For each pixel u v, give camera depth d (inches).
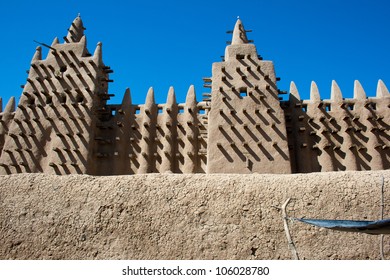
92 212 371.2
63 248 357.4
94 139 791.1
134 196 373.1
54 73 854.5
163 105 842.2
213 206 357.4
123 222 360.5
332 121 758.5
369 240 327.0
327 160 724.0
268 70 763.4
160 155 789.2
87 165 750.5
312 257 324.5
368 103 768.9
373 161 722.8
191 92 845.8
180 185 374.9
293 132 762.8
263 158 684.1
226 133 707.4
